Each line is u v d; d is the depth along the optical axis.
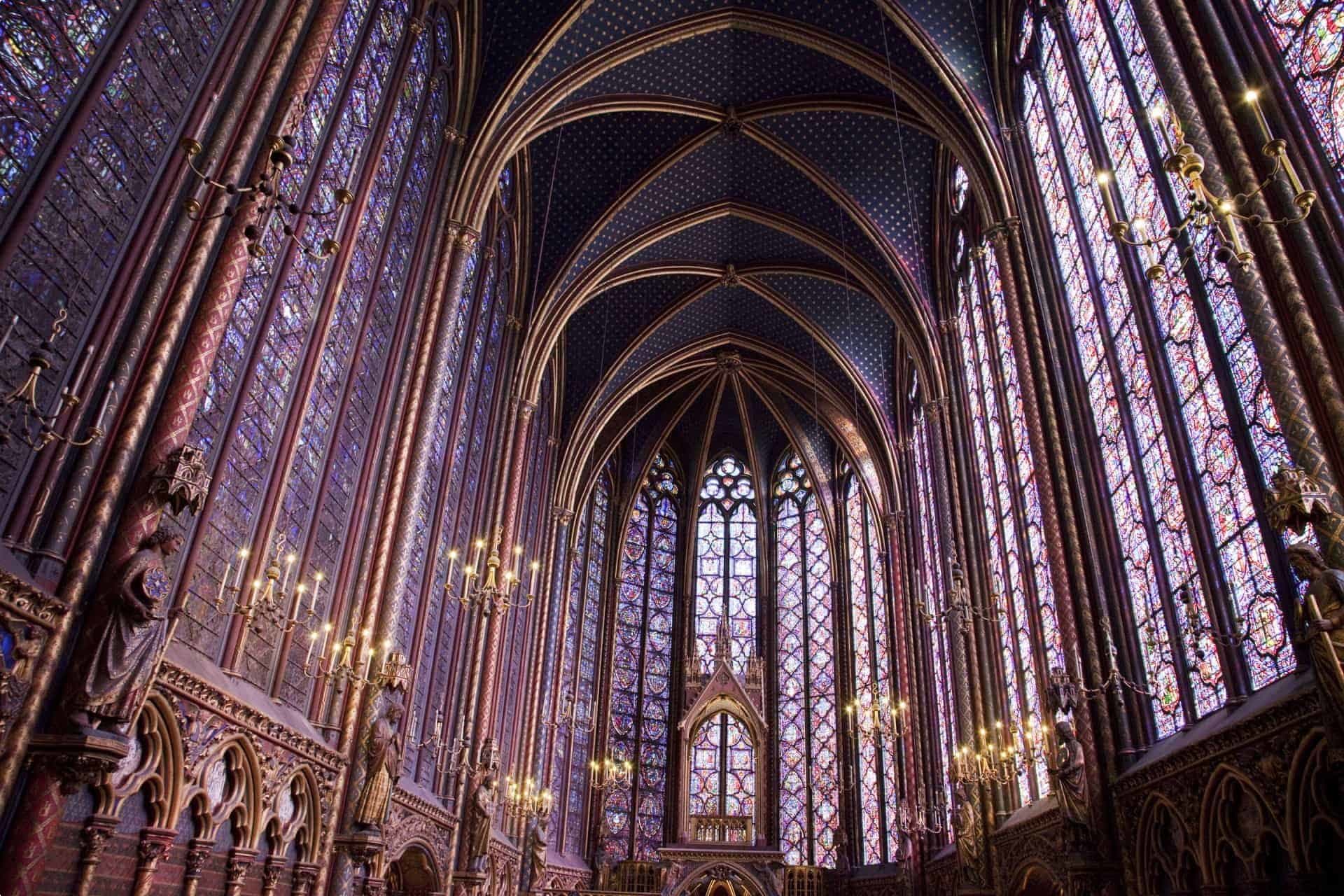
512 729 23.58
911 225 23.05
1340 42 8.86
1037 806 16.06
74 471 7.43
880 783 28.20
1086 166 14.82
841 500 33.75
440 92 17.23
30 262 7.25
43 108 7.45
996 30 17.83
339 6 11.00
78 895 7.41
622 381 29.92
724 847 27.45
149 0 8.62
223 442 9.91
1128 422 13.37
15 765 6.53
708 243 26.69
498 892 20.95
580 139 22.42
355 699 12.89
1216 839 10.19
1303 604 7.62
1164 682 12.46
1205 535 11.23
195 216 7.11
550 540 27.73
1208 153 9.50
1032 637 16.42
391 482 14.36
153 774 8.35
